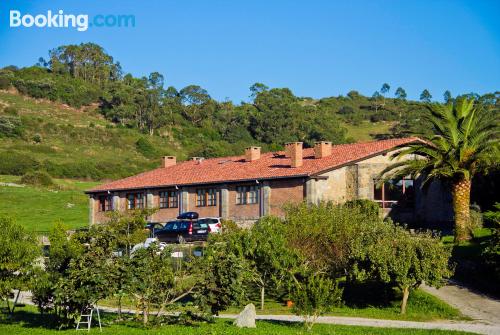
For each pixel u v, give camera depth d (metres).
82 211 79.06
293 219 32.38
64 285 22.44
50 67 188.50
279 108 147.88
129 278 22.70
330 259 31.23
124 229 31.05
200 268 23.77
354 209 34.50
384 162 47.78
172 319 24.66
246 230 31.80
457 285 32.59
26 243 24.19
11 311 27.27
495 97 109.06
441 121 38.72
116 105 159.38
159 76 180.12
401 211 47.56
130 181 62.84
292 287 30.52
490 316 26.88
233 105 169.88
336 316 27.78
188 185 55.50
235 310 30.58
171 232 51.25
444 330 23.33
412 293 30.42
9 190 88.31
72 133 134.12
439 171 37.78
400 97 194.38
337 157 49.44
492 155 37.53
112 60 196.00
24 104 154.00
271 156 55.62
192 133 151.25
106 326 23.91
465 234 38.16
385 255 28.25
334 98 192.62
